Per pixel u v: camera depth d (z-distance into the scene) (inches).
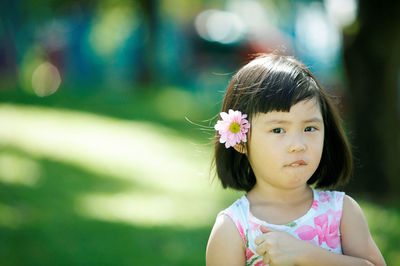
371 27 306.0
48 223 248.2
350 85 320.2
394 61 309.0
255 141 88.0
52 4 1008.2
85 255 213.6
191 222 271.7
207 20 1048.2
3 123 443.5
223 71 999.0
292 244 84.6
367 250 91.1
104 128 509.4
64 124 490.0
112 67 1114.7
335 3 333.1
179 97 786.2
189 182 371.2
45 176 330.3
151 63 898.7
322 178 101.3
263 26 1061.8
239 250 89.4
